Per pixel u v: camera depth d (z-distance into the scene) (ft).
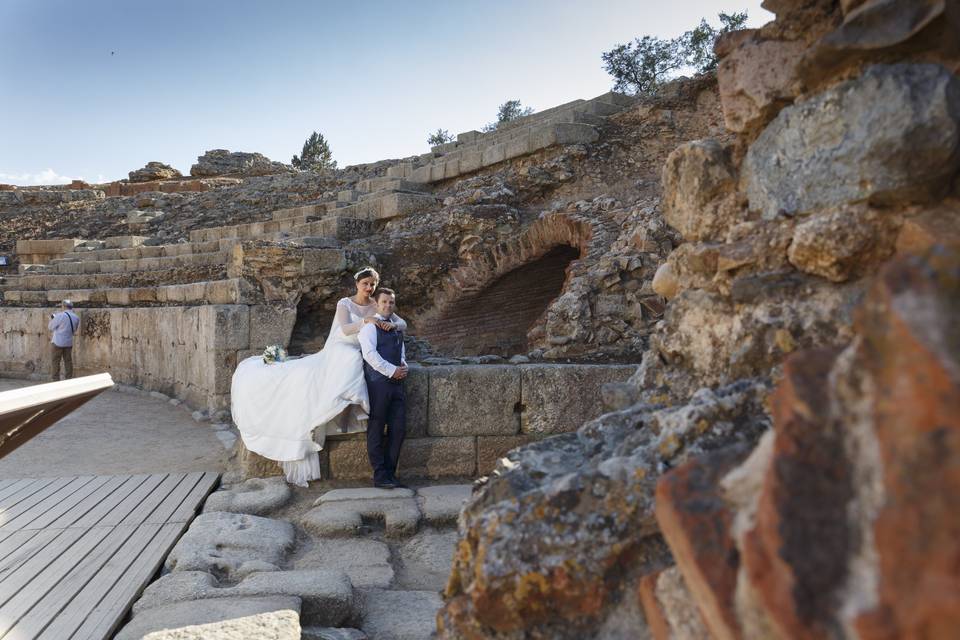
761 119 6.86
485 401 17.33
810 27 6.42
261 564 10.94
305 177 61.93
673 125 33.99
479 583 5.25
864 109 5.60
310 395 16.17
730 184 7.22
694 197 7.48
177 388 30.68
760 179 6.72
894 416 2.82
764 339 6.30
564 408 17.48
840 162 5.80
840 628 2.90
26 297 44.42
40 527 13.12
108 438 22.71
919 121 5.22
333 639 8.64
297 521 13.99
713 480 4.08
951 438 2.56
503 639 5.26
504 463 6.96
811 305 6.04
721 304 6.95
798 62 6.14
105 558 11.44
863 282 5.74
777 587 3.14
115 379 37.14
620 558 5.15
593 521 5.22
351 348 16.19
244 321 25.94
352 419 16.65
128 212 65.57
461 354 32.94
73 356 40.81
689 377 7.27
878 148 5.46
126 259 44.39
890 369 2.90
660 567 5.11
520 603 5.16
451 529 13.69
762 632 3.29
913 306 2.86
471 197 33.60
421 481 16.93
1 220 68.90
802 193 6.22
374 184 44.80
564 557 5.12
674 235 23.80
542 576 5.12
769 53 6.70
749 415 5.66
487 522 5.55
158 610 8.85
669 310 7.84
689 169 7.53
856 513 3.03
